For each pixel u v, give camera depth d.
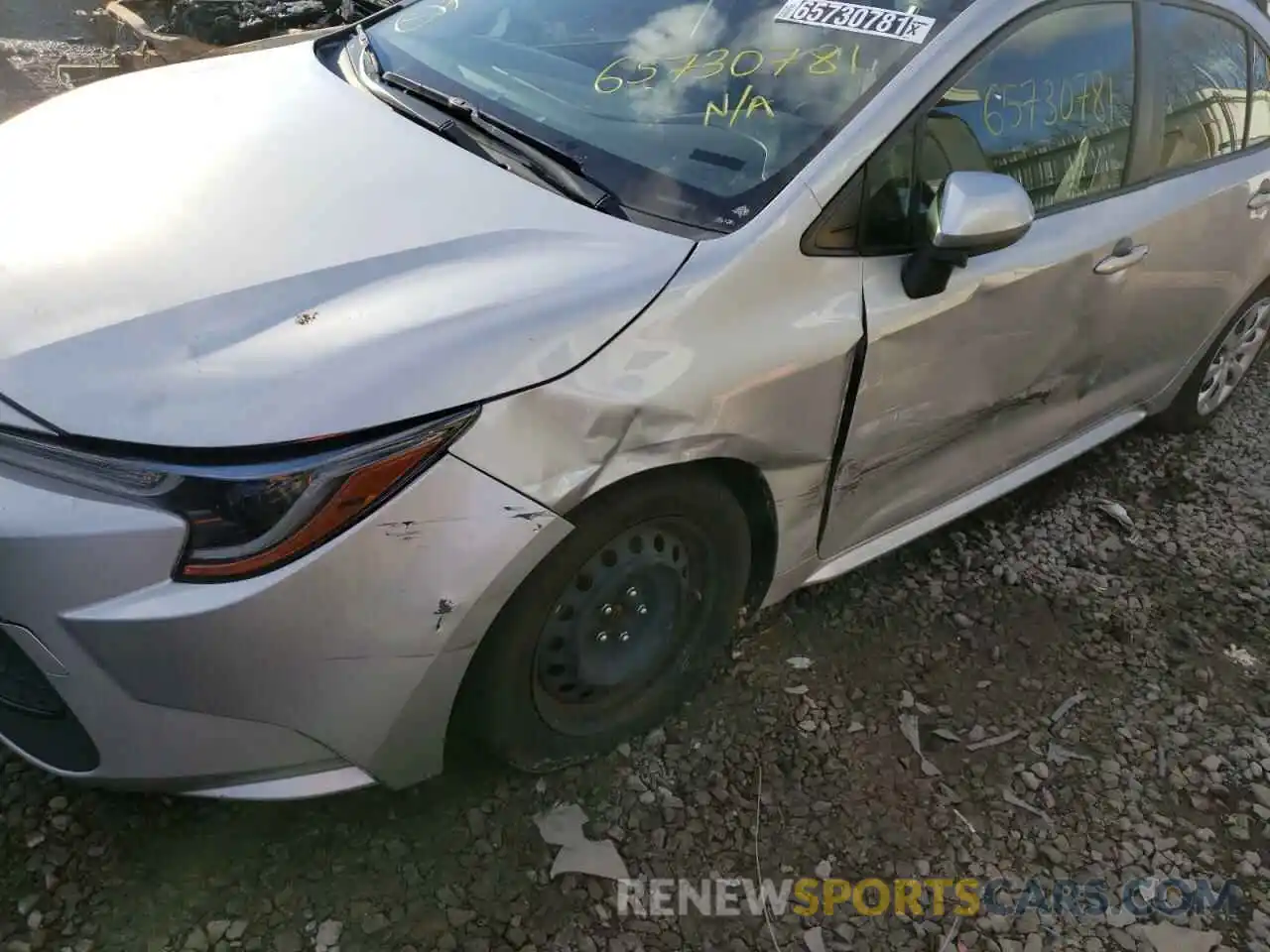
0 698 1.89
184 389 1.69
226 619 1.66
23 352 1.75
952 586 3.14
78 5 8.05
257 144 2.34
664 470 2.04
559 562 1.95
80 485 1.65
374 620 1.75
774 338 2.12
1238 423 4.37
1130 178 3.01
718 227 2.16
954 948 2.17
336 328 1.81
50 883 1.98
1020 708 2.77
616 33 2.68
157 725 1.76
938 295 2.39
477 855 2.15
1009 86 2.59
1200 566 3.45
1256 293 3.90
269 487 1.65
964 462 2.91
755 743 2.51
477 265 2.00
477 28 2.88
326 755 1.87
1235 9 3.44
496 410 1.78
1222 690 2.95
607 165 2.31
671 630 2.33
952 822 2.42
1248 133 3.50
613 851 2.21
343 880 2.06
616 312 1.94
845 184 2.24
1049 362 2.91
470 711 2.04
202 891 2.01
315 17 7.33
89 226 2.03
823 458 2.36
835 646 2.83
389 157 2.31
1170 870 2.41
